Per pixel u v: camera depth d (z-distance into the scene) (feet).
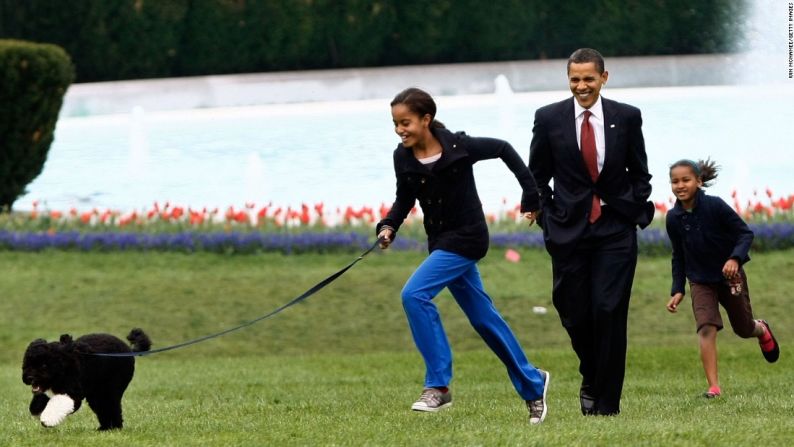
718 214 108.78
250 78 395.75
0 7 384.27
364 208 214.28
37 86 225.15
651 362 140.67
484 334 92.48
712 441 78.13
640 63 419.54
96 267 197.47
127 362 90.53
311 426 92.48
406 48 421.18
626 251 92.22
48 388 82.58
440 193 90.07
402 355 153.79
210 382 134.00
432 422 92.73
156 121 358.23
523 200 91.09
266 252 204.44
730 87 397.60
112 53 391.65
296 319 173.58
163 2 394.52
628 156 92.99
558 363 141.18
